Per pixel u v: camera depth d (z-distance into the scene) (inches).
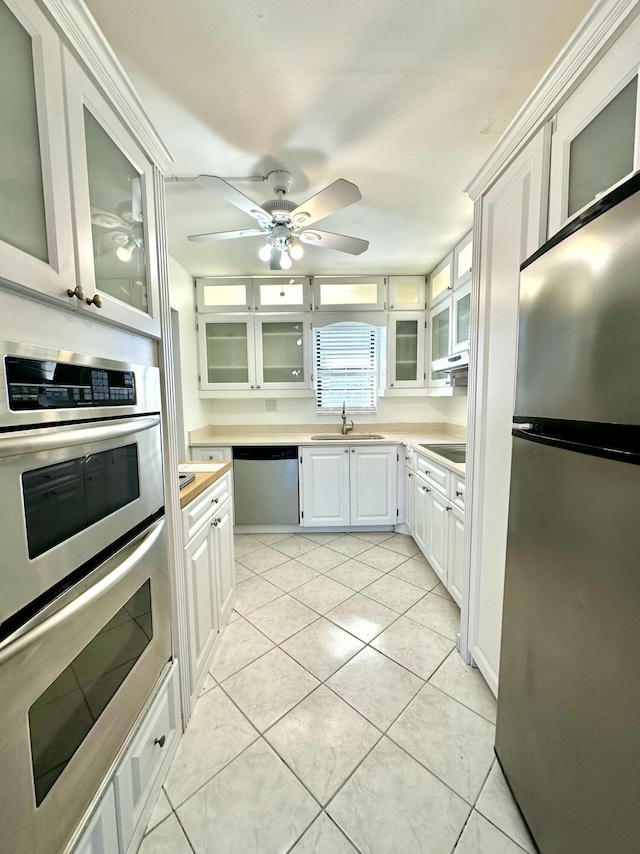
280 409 146.5
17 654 23.2
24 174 26.0
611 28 31.9
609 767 27.3
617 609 26.4
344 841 39.4
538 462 37.2
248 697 58.6
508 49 44.6
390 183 73.3
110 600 33.5
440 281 118.7
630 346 25.2
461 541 76.4
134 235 42.1
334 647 70.0
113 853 34.0
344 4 39.0
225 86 49.4
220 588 71.9
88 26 30.4
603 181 34.9
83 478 30.9
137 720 39.6
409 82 49.3
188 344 123.3
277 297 130.0
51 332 28.5
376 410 144.9
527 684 39.6
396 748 49.8
